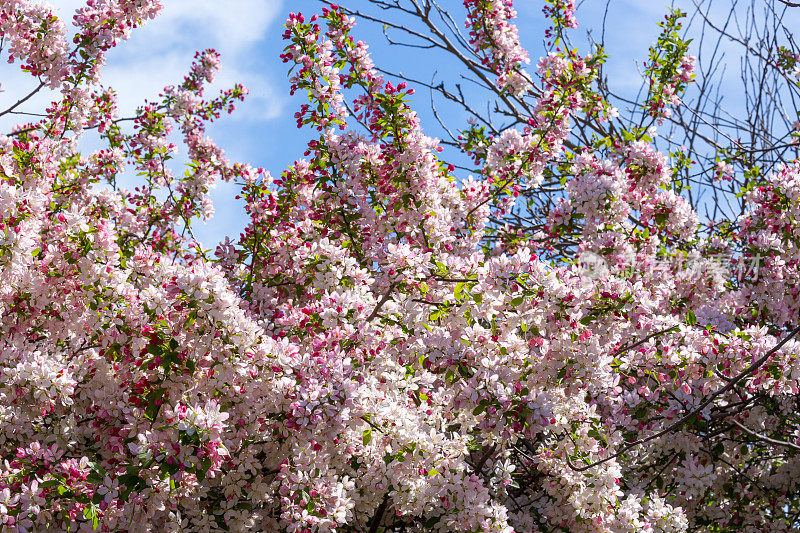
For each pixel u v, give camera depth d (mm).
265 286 5926
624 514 4395
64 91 7250
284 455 4254
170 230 7508
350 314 4457
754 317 5656
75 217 4340
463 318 4543
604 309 4516
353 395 3812
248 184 6250
